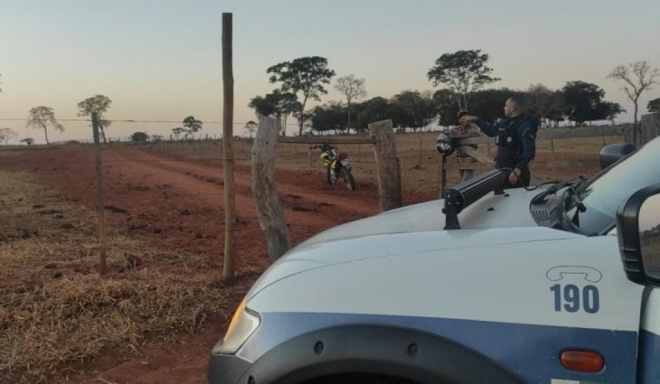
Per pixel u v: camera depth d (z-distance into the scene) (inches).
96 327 168.2
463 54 3235.7
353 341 64.9
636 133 250.2
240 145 1745.8
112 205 470.0
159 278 213.6
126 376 144.8
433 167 815.7
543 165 708.0
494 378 59.8
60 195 552.4
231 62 211.0
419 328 63.5
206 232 337.1
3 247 281.0
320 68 3361.2
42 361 149.3
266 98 3361.2
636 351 56.7
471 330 61.8
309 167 888.3
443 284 64.7
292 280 73.9
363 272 69.7
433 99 3494.1
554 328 59.3
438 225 80.9
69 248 279.1
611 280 58.8
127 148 2450.8
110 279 207.2
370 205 453.7
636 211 52.3
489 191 101.6
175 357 156.2
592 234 65.3
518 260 63.4
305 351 66.7
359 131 3398.1
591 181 89.2
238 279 221.9
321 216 398.6
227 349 77.2
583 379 57.9
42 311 178.5
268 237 211.9
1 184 693.9
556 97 2783.0
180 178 765.3
